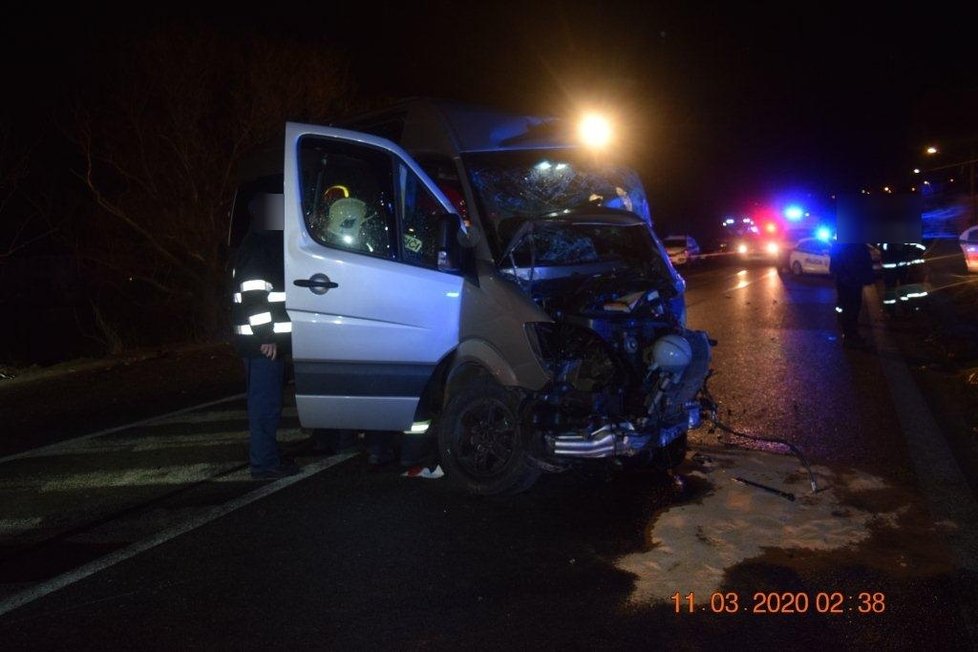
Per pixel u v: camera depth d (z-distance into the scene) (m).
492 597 4.51
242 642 4.12
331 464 6.95
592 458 5.52
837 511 5.59
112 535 5.58
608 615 4.29
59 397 11.23
